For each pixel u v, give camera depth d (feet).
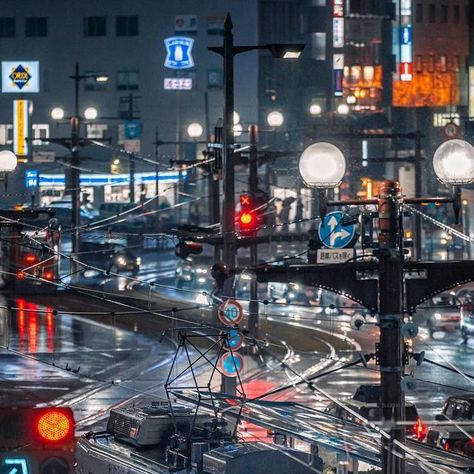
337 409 236.02
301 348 436.76
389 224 144.77
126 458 178.40
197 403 183.52
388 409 143.33
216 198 533.55
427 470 143.02
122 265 620.08
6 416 107.24
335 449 151.43
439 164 145.38
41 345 432.66
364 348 441.27
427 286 144.15
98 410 313.32
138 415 184.75
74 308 481.87
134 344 432.25
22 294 493.36
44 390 348.18
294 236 253.24
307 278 144.77
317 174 148.97
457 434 224.12
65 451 107.45
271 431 184.75
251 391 340.18
